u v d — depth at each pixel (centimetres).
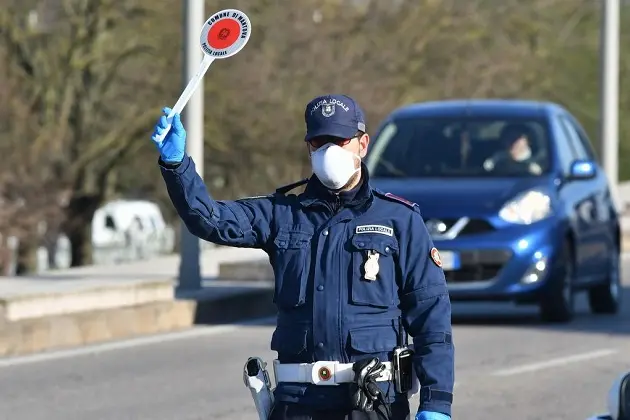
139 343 3259
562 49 10894
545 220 3431
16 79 7925
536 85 10425
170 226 10250
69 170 8144
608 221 3875
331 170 1259
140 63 8081
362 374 1253
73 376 2784
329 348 1272
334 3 8738
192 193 1268
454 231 3381
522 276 3375
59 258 9931
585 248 3669
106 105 8200
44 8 8044
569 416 2375
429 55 9338
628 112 12131
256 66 8169
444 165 3622
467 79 9469
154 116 8062
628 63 12162
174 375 2798
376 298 1273
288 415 1285
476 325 3550
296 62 8425
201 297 3662
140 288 3494
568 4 10925
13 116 7888
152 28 7975
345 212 1291
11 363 2947
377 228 1284
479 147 3650
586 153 3966
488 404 2480
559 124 3791
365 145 1302
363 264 1273
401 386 1276
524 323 3594
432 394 1264
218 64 8112
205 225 1279
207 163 8456
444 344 1277
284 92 8319
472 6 9669
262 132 8169
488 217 3384
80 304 3322
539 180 3544
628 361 2973
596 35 10994
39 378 2756
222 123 8125
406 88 9112
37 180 7988
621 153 12106
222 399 2530
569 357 3016
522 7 10506
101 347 3189
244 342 3288
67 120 8119
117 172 8900
